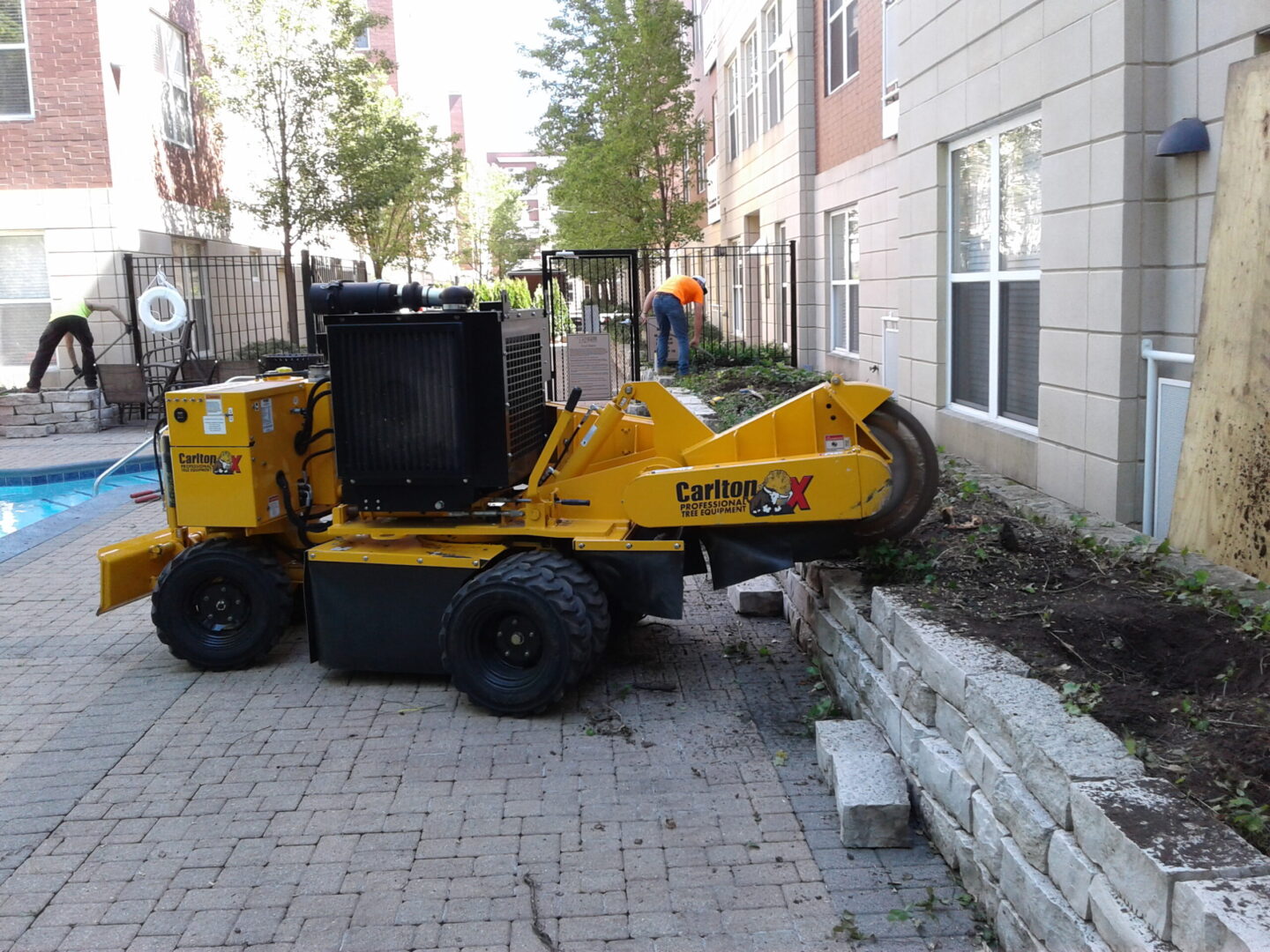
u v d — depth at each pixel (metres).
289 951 3.20
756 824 3.86
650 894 3.44
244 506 5.33
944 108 8.09
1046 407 6.55
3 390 14.80
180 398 5.31
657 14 20.38
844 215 14.60
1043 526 5.52
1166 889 2.33
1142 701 3.29
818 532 4.91
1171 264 5.52
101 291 15.41
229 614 5.52
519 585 4.72
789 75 16.20
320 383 5.64
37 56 14.94
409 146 18.94
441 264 39.53
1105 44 5.66
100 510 9.65
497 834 3.83
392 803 4.08
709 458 4.96
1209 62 5.12
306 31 17.67
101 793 4.21
